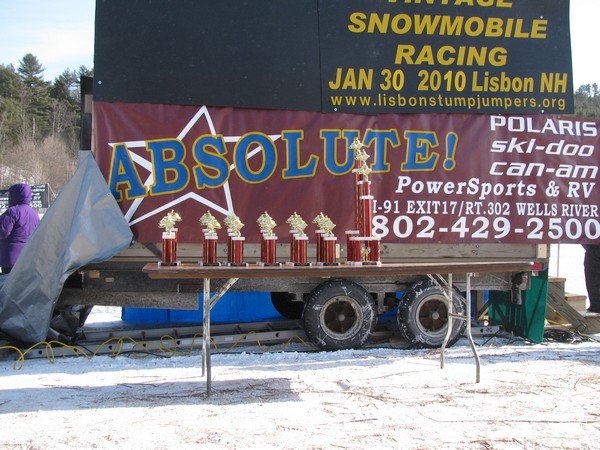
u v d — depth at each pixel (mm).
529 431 3945
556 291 7770
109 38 6457
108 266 6477
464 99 7078
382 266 5008
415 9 6980
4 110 60031
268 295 7855
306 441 3725
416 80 7000
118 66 6461
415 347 6938
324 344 6695
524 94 7188
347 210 6844
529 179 7195
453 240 7055
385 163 6945
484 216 7113
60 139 62062
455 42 7051
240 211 6645
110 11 6461
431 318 6945
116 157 6418
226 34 6652
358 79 6891
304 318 6695
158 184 6488
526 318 7449
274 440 3738
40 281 6195
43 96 69375
